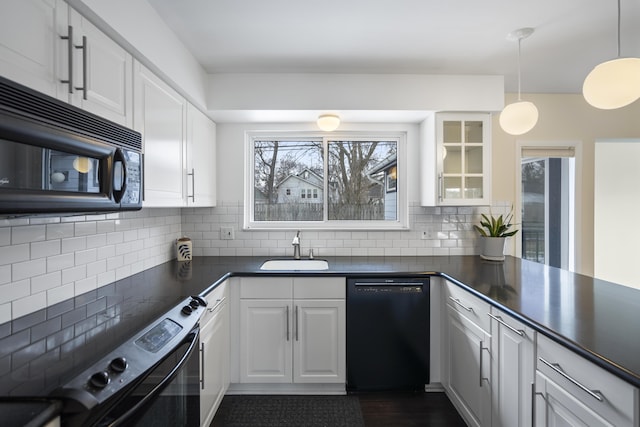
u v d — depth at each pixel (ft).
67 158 3.10
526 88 9.18
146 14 5.07
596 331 3.68
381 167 9.67
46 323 3.90
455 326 6.47
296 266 8.70
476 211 9.41
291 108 7.95
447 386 6.89
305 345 7.09
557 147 9.62
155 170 5.62
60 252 4.69
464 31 6.20
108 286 5.74
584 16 5.72
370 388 7.14
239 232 9.24
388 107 8.02
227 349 6.93
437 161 8.20
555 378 3.74
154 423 3.54
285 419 6.39
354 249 9.30
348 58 7.24
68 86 3.53
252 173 9.58
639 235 13.79
